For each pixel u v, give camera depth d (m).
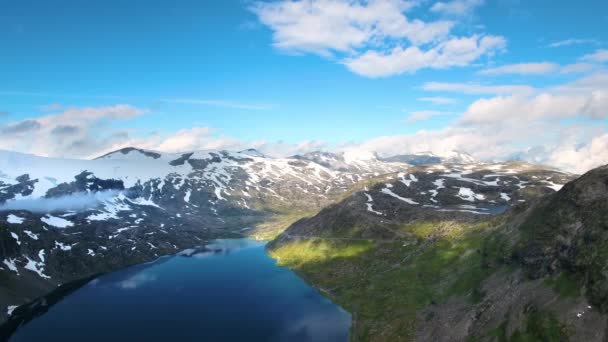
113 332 145.88
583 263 99.00
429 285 151.62
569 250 108.19
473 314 115.00
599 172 128.38
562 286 99.50
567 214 122.31
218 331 144.38
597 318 85.12
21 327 152.75
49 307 178.50
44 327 152.25
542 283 105.88
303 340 133.50
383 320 138.50
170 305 177.38
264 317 157.25
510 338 96.12
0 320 160.00
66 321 158.62
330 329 142.00
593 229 106.44
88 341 137.75
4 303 173.62
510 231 148.62
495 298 115.12
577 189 127.25
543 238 121.88
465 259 155.88
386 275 176.75
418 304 140.88
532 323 94.81
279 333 140.38
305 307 166.88
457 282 141.62
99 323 155.75
